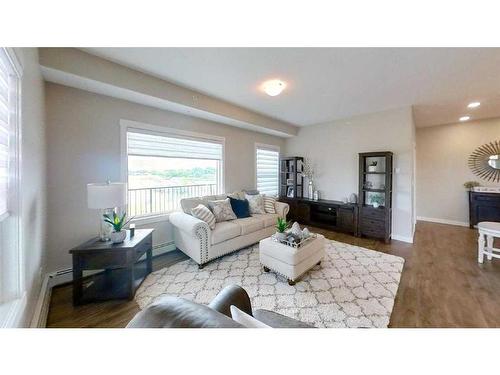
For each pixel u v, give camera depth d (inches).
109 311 71.6
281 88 108.8
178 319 25.2
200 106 122.6
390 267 104.3
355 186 171.5
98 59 84.4
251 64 89.4
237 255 120.1
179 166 141.5
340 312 70.7
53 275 87.4
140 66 91.8
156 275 96.6
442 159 197.2
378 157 156.7
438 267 104.6
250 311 47.8
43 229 80.7
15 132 50.0
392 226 151.3
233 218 134.3
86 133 96.1
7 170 48.8
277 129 183.0
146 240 93.1
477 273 98.1
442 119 178.1
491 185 175.6
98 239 84.7
